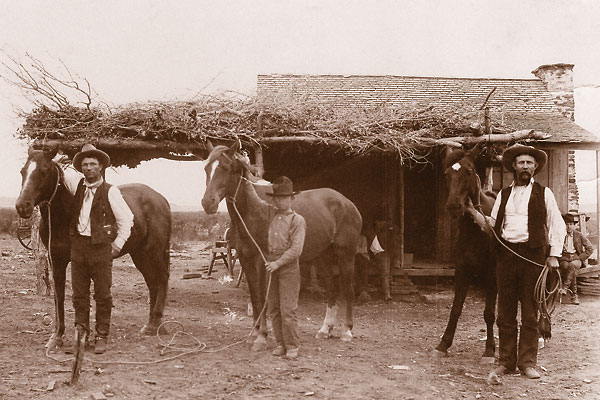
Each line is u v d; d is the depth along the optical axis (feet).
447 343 21.80
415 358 21.54
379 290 38.06
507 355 19.42
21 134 30.01
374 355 21.79
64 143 30.30
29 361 19.38
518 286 19.42
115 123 30.71
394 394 17.07
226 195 20.77
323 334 24.50
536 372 19.06
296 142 32.78
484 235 20.77
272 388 17.16
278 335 20.81
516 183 19.53
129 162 32.14
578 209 46.06
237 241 21.50
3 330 24.40
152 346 21.79
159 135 31.27
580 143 39.17
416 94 46.32
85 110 30.83
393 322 29.63
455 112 36.47
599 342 24.73
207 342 22.81
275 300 20.72
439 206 42.93
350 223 25.13
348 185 39.24
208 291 38.24
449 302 36.06
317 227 23.76
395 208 39.65
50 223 20.33
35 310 29.43
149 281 23.80
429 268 39.68
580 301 36.60
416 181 45.50
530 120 42.52
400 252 39.50
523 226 18.97
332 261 25.34
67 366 18.80
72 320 26.89
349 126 33.27
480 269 21.15
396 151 35.55
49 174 19.65
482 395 17.19
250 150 35.68
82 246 19.62
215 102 32.58
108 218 19.66
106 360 19.60
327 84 46.44
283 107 33.12
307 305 33.63
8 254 60.23
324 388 17.34
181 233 64.49
